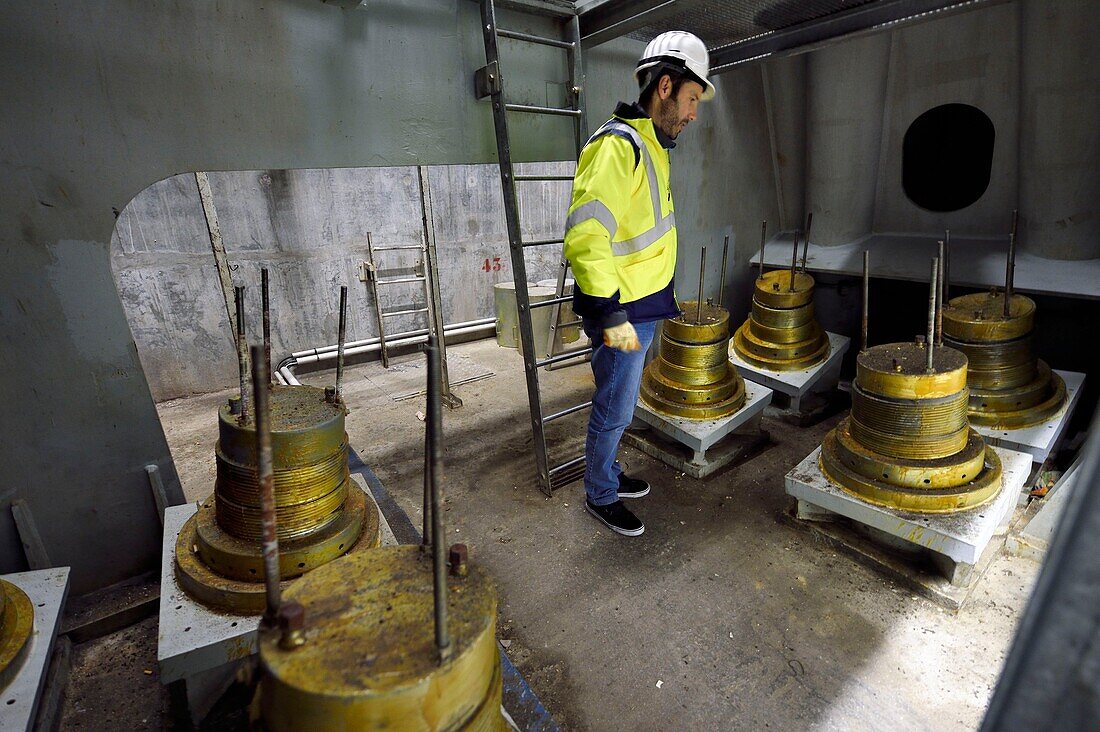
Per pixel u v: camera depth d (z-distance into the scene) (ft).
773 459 8.80
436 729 2.32
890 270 10.21
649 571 6.36
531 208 17.54
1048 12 7.59
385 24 6.45
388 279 15.40
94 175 5.03
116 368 5.47
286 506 4.09
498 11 7.46
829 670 4.97
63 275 5.04
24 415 5.09
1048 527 6.13
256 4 5.57
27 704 3.60
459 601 2.69
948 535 5.30
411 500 8.24
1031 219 8.80
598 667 5.11
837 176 10.66
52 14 4.60
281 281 14.10
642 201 5.88
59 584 4.66
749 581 6.13
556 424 10.68
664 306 6.48
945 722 4.46
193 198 12.66
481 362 15.06
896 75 9.85
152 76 5.15
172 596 4.19
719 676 4.96
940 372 5.51
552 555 6.74
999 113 8.97
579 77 8.16
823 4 7.81
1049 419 7.05
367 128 6.58
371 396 12.98
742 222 11.88
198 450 10.53
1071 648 1.04
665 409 8.51
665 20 8.51
